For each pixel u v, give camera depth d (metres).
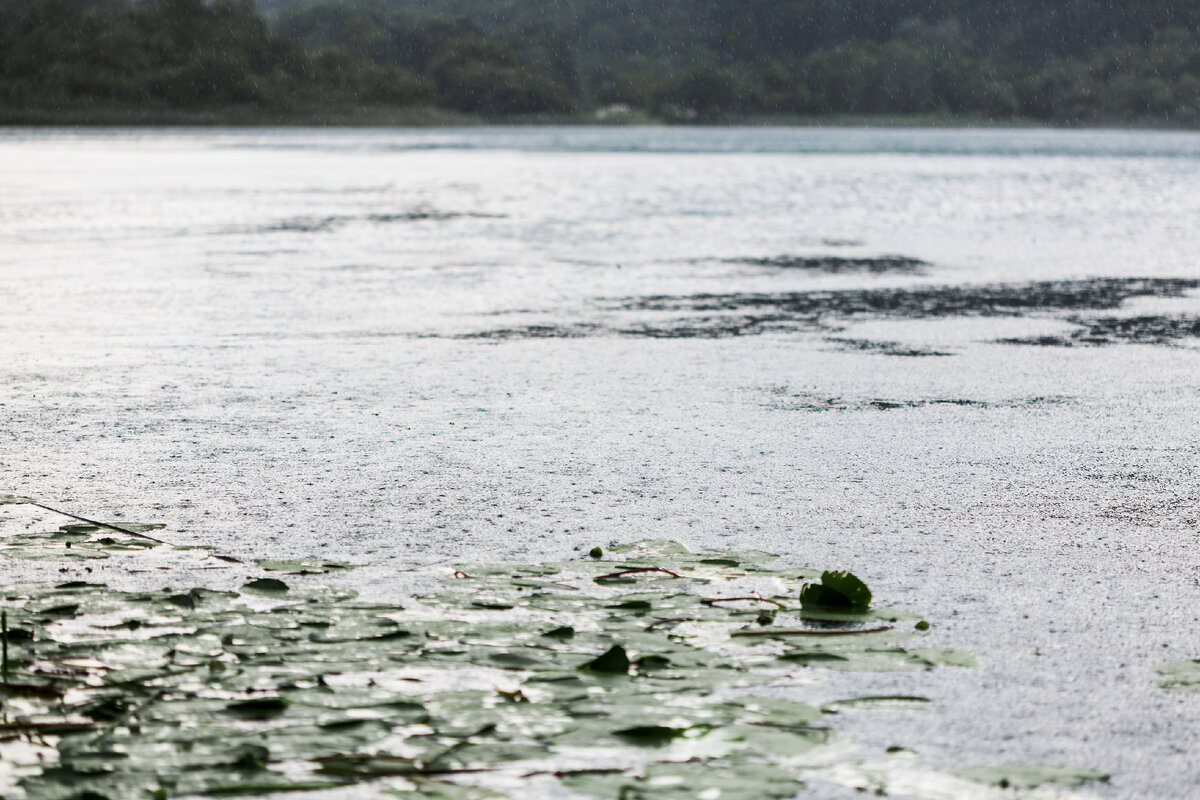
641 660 3.60
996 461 6.48
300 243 18.77
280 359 9.34
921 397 8.12
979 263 16.64
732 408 7.75
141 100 123.31
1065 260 17.06
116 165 44.19
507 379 8.62
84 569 4.58
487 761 2.92
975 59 153.12
